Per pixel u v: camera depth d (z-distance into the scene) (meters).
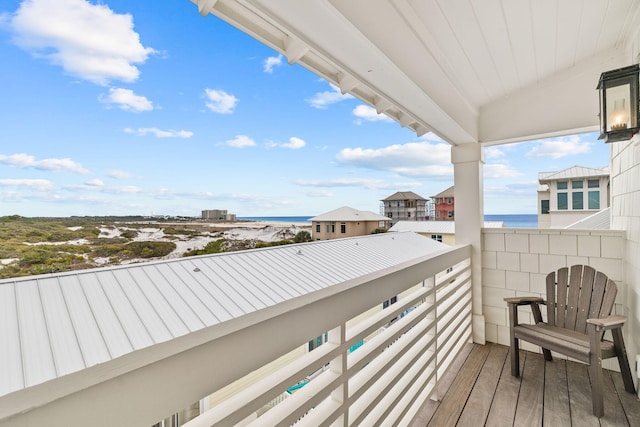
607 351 2.06
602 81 1.96
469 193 3.17
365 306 1.31
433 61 1.95
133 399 0.56
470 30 1.87
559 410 1.98
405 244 4.08
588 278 2.36
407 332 1.83
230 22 1.32
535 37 2.06
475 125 3.03
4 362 0.81
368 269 2.92
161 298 1.51
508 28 1.90
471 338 3.10
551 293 2.54
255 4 1.08
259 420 0.91
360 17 1.24
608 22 2.06
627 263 2.40
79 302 1.25
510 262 3.02
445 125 2.52
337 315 1.14
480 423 1.86
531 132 2.86
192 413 1.93
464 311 2.93
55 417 0.47
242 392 0.85
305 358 1.06
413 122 2.78
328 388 1.11
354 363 1.27
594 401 1.93
